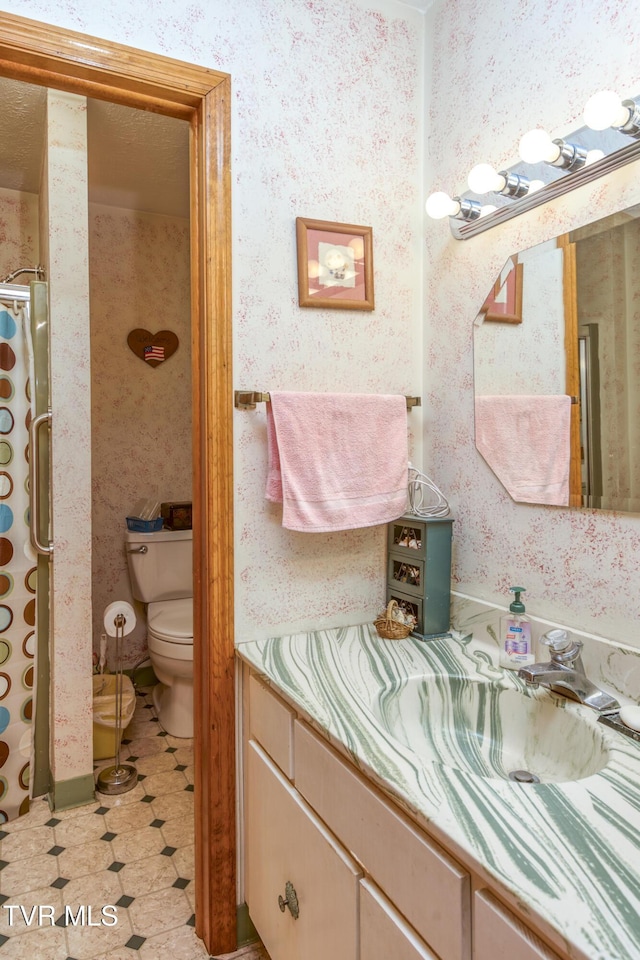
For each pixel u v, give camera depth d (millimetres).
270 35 1432
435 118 1584
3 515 1939
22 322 1981
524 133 1298
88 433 1991
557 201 1214
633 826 705
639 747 915
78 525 1990
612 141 1064
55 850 1791
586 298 1147
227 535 1402
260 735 1338
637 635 1067
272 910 1277
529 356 1285
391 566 1604
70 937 1472
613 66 1096
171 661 2393
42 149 2262
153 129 2131
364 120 1557
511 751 1151
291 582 1497
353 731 957
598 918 558
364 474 1467
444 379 1567
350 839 958
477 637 1437
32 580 1999
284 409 1376
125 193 2703
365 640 1457
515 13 1314
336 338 1531
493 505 1406
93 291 2824
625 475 1084
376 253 1578
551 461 1240
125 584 2936
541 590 1273
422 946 779
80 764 2027
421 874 779
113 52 1266
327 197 1510
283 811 1207
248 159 1412
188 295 3049
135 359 2934
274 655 1348
